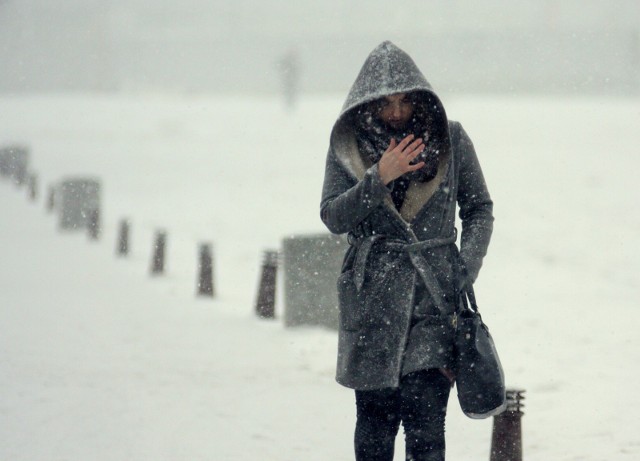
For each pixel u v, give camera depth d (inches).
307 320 1371.8
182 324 1401.3
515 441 696.4
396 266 564.4
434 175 574.9
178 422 872.9
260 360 1153.4
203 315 1488.7
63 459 756.6
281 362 1143.6
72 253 2333.9
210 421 879.7
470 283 573.3
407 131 585.9
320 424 873.5
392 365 555.5
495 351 561.0
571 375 1091.3
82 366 1109.7
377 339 560.4
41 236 2687.0
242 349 1219.2
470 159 592.1
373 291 563.5
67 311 1508.4
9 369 1089.4
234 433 840.3
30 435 825.5
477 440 832.3
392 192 580.1
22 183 4320.9
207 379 1053.2
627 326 1423.5
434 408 565.3
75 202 2805.1
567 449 802.8
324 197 584.1
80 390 994.1
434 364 552.4
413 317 562.9
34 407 922.7
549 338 1336.1
